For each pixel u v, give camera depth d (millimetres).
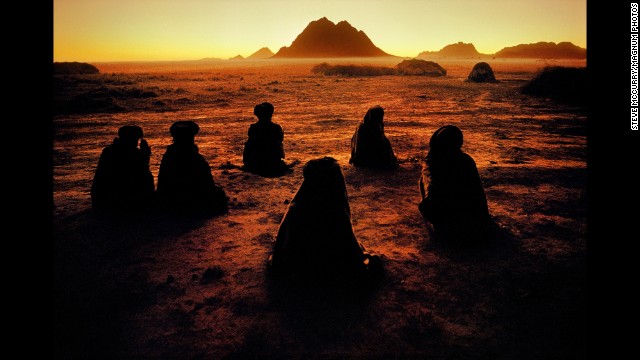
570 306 3449
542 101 21344
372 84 36156
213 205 5805
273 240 4941
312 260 3695
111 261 4371
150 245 4762
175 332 3209
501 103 20719
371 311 3457
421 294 3711
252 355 2943
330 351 2975
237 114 17547
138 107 19531
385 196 6625
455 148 4820
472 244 4695
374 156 8242
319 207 3676
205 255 4539
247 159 8164
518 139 11516
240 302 3609
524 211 5781
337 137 12328
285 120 15875
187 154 5625
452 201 4758
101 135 12812
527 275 4008
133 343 3070
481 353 2932
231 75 54375
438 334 3150
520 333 3137
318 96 25219
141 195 5672
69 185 7395
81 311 3469
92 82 37469
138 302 3617
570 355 2855
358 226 5391
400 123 14930
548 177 7461
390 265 4277
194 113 17875
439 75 53750
